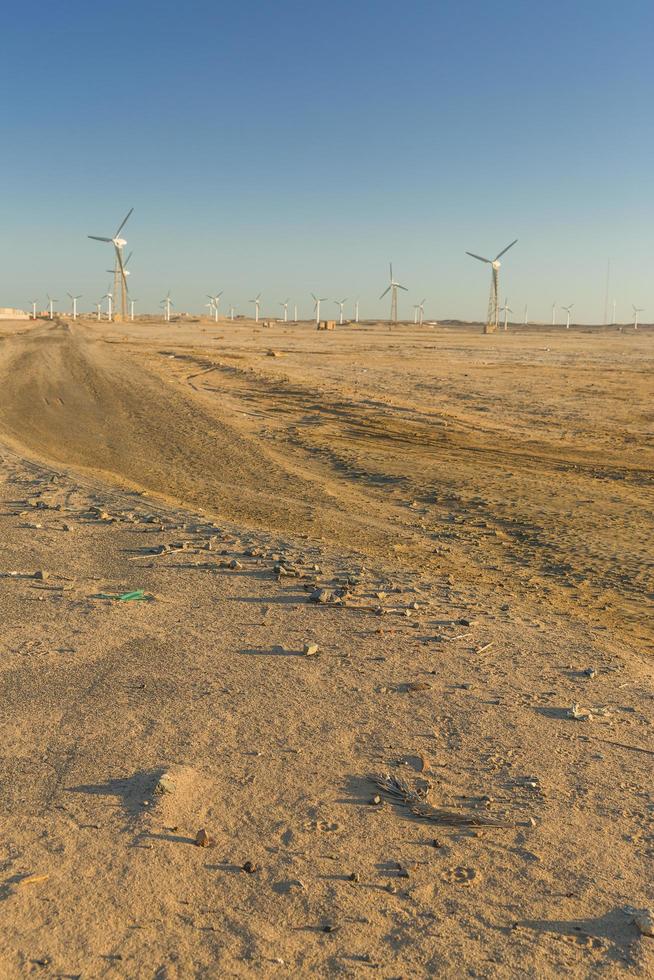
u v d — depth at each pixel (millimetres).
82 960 4125
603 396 41844
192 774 5957
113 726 6746
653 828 5449
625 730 6945
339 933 4379
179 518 15203
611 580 12781
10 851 5020
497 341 111250
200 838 5148
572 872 4953
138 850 5047
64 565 11844
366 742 6566
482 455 25875
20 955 4145
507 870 4961
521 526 16734
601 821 5520
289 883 4777
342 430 30656
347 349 82062
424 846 5184
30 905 4520
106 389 37906
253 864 4926
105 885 4707
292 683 7715
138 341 85625
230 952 4215
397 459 24766
